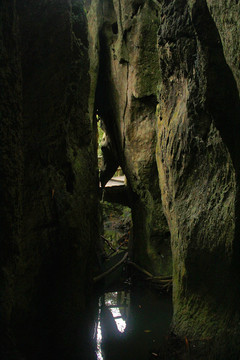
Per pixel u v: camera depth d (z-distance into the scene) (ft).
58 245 15.76
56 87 14.15
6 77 10.07
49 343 14.66
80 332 16.87
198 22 12.05
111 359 18.28
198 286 15.92
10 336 10.30
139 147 24.95
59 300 15.72
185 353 15.17
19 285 12.50
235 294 14.08
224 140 12.87
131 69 24.50
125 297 27.35
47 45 13.05
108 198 38.19
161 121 20.90
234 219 13.30
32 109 13.38
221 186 14.49
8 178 10.38
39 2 12.29
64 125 16.26
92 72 26.35
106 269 29.73
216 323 14.76
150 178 24.79
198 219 15.62
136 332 21.77
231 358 13.21
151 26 22.75
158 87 22.85
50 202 15.11
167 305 24.25
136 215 28.96
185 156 16.47
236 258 13.92
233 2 9.53
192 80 14.75
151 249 26.11
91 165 20.39
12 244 10.67
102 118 32.37
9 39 10.19
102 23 27.20
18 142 11.00
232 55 10.12
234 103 11.97
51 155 15.49
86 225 18.83
